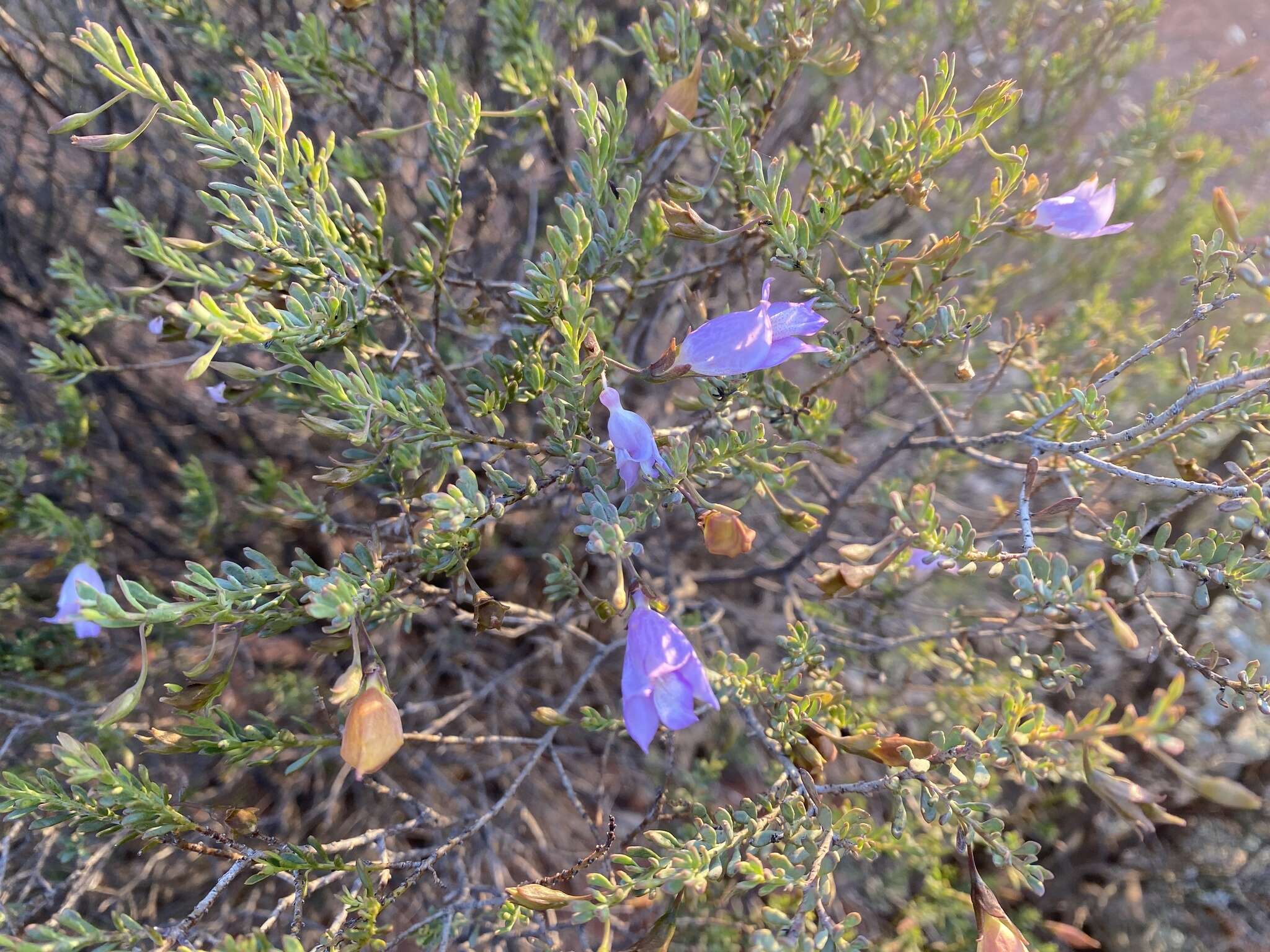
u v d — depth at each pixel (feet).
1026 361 0.79
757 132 0.74
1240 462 0.82
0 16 0.87
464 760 1.11
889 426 1.10
